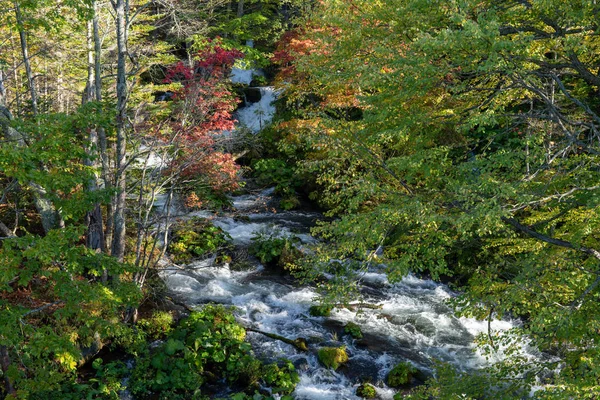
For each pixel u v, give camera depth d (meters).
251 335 11.92
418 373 10.72
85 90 15.28
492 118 6.58
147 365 10.40
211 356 10.79
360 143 8.29
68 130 7.07
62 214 7.32
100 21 15.91
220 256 15.98
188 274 14.88
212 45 13.12
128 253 13.61
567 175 7.81
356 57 8.27
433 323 12.84
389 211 7.30
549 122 8.39
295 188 22.22
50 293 10.24
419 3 6.95
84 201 7.37
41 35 14.45
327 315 13.03
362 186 7.80
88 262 7.29
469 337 12.27
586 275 6.88
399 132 7.41
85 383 9.85
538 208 9.92
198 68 13.73
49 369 9.58
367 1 8.09
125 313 11.53
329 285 8.72
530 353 11.35
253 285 14.62
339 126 8.74
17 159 6.35
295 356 11.22
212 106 13.96
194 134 12.54
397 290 14.66
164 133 12.63
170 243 15.86
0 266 6.16
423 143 8.10
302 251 16.42
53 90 16.59
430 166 7.67
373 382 10.49
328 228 8.59
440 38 6.02
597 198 5.93
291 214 20.20
